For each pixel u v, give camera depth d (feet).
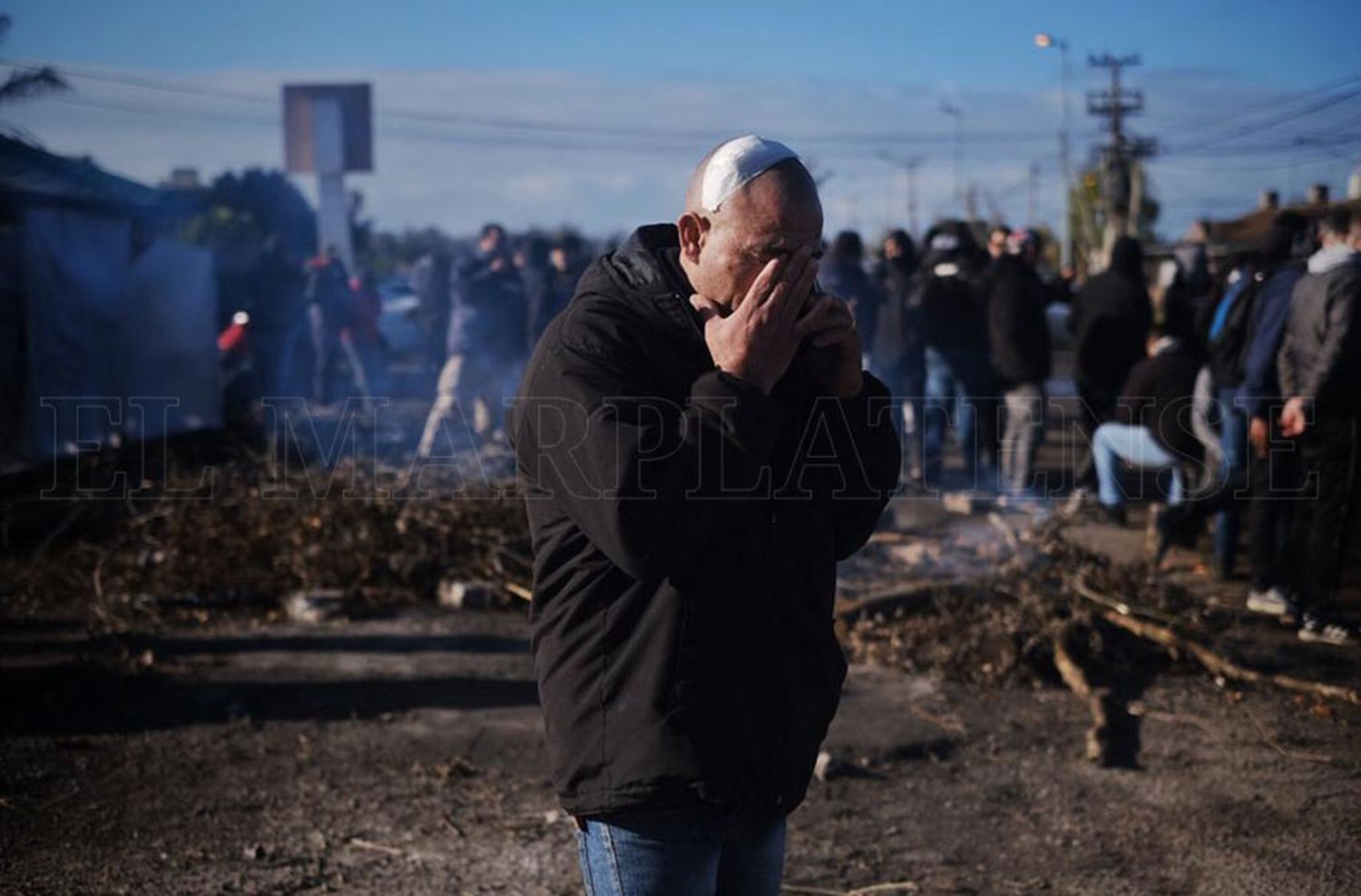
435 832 14.73
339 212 85.81
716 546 7.47
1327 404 21.47
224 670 19.97
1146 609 22.02
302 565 24.36
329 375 54.13
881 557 26.18
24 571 24.81
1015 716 18.52
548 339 7.72
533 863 14.01
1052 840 14.67
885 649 21.02
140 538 26.45
